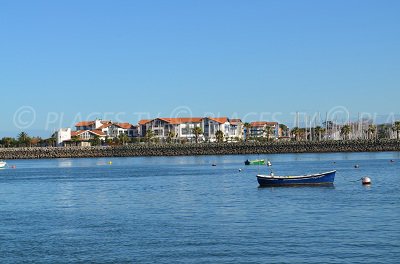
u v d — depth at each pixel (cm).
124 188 10562
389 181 10656
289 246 4831
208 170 15738
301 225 5750
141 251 4828
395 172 13025
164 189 10144
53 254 4809
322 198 7981
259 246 4866
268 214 6575
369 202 7388
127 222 6281
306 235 5238
